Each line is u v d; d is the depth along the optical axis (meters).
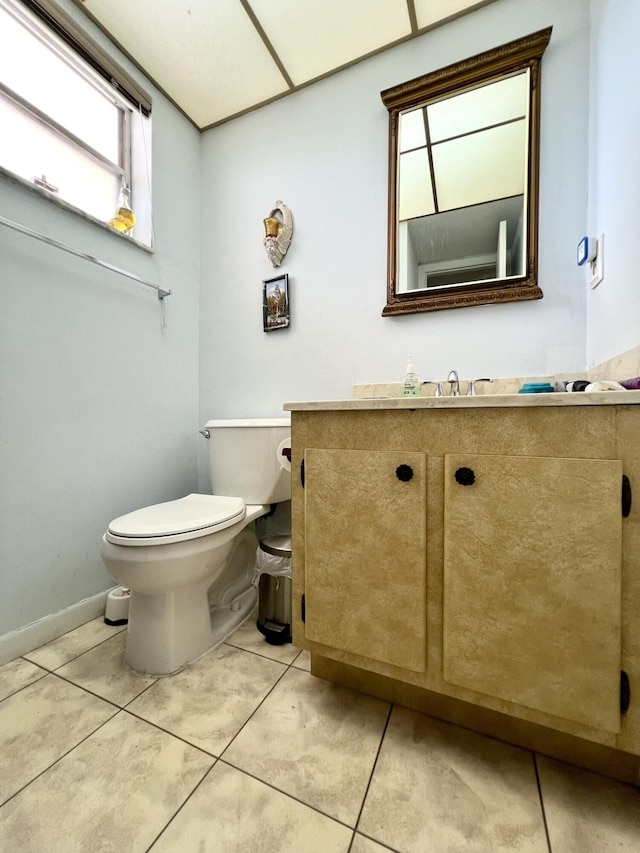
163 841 0.60
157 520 1.03
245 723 0.83
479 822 0.62
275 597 1.18
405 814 0.64
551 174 1.21
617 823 0.62
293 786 0.68
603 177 1.04
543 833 0.60
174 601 1.02
